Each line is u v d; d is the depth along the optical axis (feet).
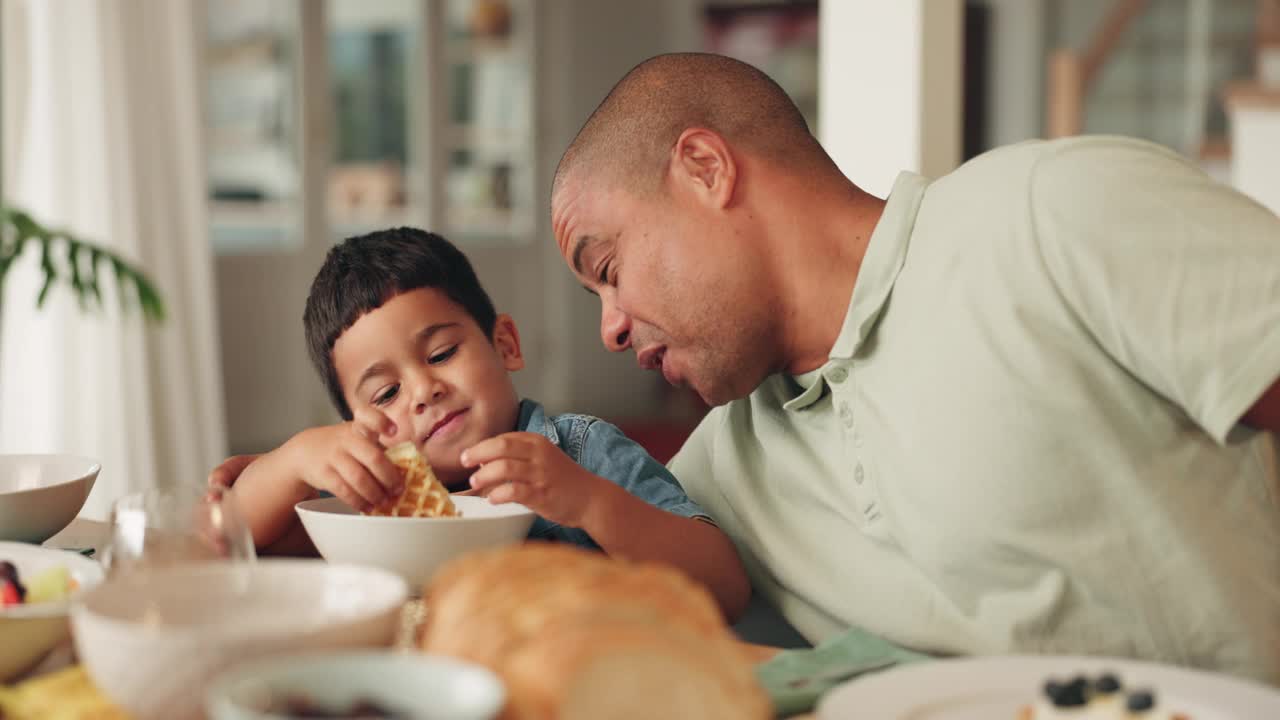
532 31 20.44
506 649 1.86
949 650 3.17
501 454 3.12
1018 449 3.02
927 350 3.18
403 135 18.52
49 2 12.46
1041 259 3.06
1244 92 13.09
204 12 15.43
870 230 3.48
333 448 3.43
